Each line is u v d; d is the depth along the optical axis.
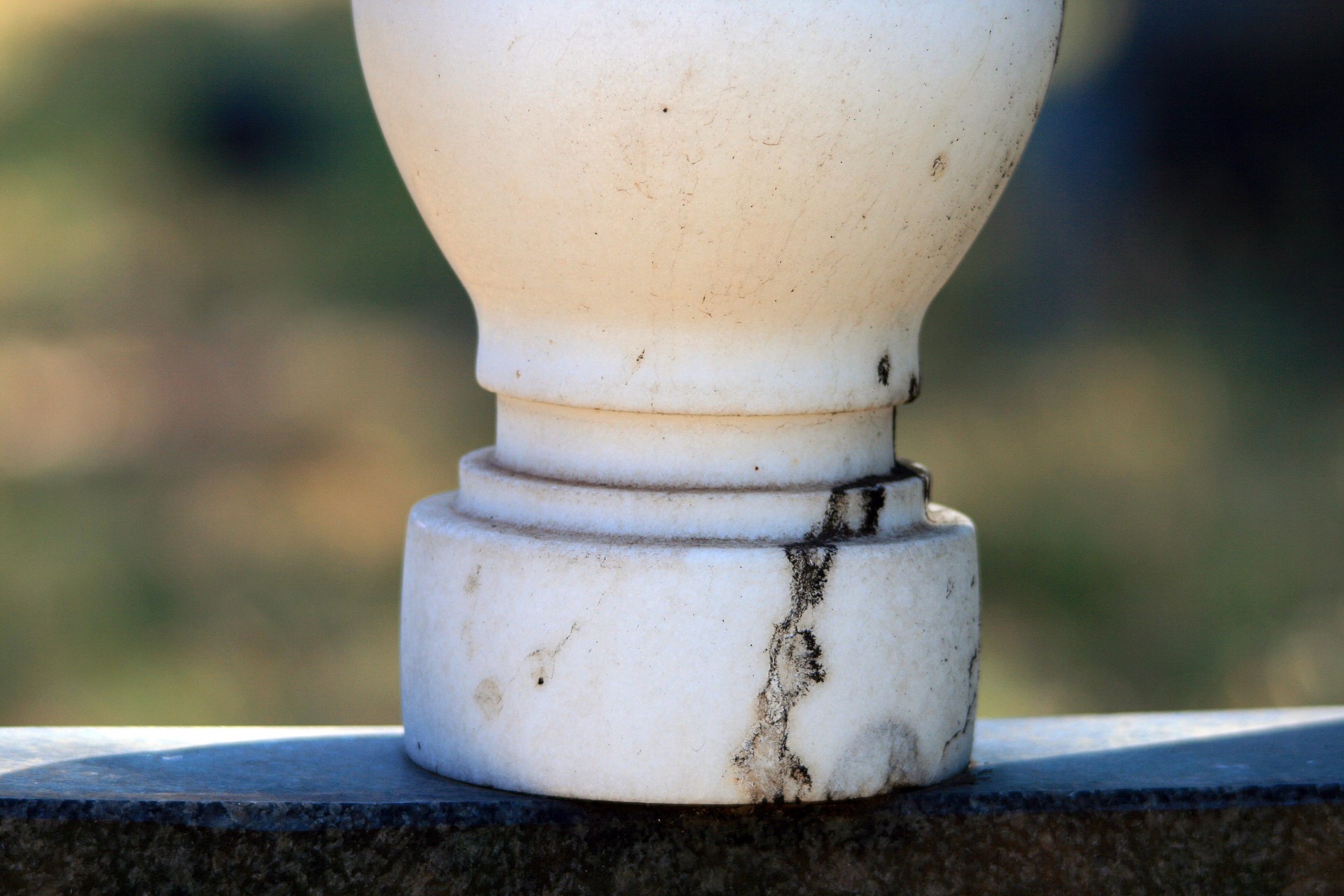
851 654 0.87
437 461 3.12
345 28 5.52
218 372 3.56
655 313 0.87
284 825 0.87
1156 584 2.48
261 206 4.50
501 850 0.88
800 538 0.88
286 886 0.87
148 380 3.50
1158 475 2.85
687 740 0.87
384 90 0.88
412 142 0.88
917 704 0.88
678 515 0.87
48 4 5.55
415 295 4.07
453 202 0.88
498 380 0.89
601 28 0.84
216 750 0.93
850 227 0.86
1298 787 0.90
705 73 0.84
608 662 0.87
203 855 0.87
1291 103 3.82
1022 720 1.01
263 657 2.30
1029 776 0.91
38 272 4.04
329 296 4.02
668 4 0.83
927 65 0.85
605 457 0.88
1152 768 0.93
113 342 3.67
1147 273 3.84
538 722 0.87
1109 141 4.22
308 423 3.29
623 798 0.87
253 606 2.48
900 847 0.89
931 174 0.86
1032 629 2.37
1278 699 2.12
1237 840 0.90
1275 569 2.48
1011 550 2.62
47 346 3.64
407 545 0.91
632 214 0.85
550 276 0.87
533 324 0.88
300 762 0.92
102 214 4.31
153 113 4.85
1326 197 3.74
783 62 0.84
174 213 4.40
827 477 0.89
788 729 0.87
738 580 0.86
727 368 0.87
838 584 0.87
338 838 0.87
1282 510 2.67
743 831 0.89
